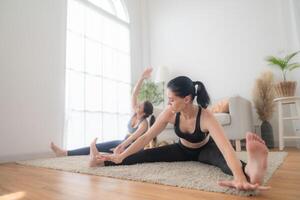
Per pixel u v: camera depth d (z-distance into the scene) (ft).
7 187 3.65
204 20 13.48
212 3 13.32
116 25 13.29
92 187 3.51
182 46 14.08
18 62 7.61
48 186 3.65
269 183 3.47
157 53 14.98
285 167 4.85
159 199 2.83
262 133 10.09
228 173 3.80
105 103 11.89
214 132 3.68
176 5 14.61
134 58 14.33
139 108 6.90
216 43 12.94
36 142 7.90
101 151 7.19
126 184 3.65
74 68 10.40
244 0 12.30
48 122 8.36
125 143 5.55
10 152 7.15
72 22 10.51
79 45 10.76
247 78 11.85
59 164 5.78
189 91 3.93
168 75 13.57
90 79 11.18
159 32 15.07
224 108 9.62
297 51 10.39
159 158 5.28
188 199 2.80
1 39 7.22
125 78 13.48
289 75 10.58
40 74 8.23
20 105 7.55
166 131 9.76
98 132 11.29
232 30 12.52
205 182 3.51
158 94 13.44
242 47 12.13
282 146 8.87
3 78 7.18
